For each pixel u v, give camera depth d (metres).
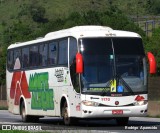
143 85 37.31
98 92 36.50
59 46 40.47
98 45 37.25
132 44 37.81
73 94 37.69
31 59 46.12
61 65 39.88
